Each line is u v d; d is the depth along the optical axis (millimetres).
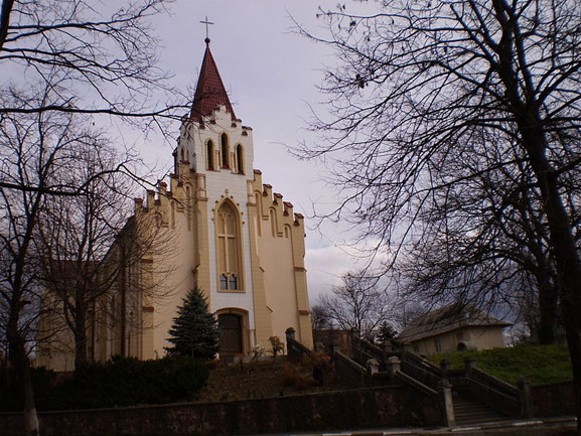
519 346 34281
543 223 10734
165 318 40438
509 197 10508
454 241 10789
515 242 11461
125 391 24328
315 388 27500
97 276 26578
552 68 9906
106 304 33031
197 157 45656
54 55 9680
